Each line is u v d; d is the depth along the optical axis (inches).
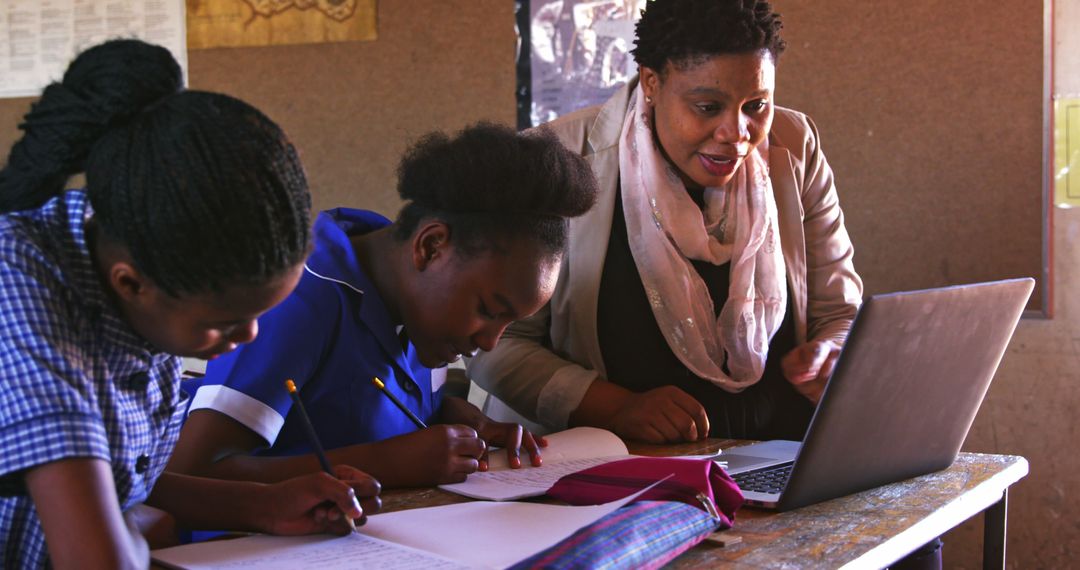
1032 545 96.5
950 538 99.7
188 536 45.5
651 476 40.7
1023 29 93.0
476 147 47.0
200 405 45.4
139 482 33.9
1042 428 95.4
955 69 95.5
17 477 27.9
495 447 53.9
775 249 66.1
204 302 28.5
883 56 97.8
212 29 121.4
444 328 48.9
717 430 65.4
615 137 67.2
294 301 48.0
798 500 41.4
